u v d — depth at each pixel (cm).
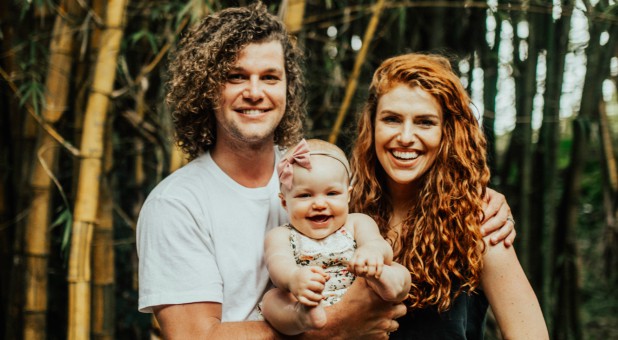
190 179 171
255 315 170
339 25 302
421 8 302
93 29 243
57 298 317
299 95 193
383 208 183
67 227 229
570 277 324
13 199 279
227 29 166
